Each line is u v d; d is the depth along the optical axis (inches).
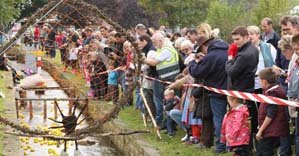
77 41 711.1
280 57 350.0
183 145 378.9
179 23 1585.9
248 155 323.6
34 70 830.5
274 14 1088.2
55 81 766.5
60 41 718.5
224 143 344.8
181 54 447.5
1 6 1069.8
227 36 1170.0
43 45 772.6
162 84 431.5
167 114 410.6
